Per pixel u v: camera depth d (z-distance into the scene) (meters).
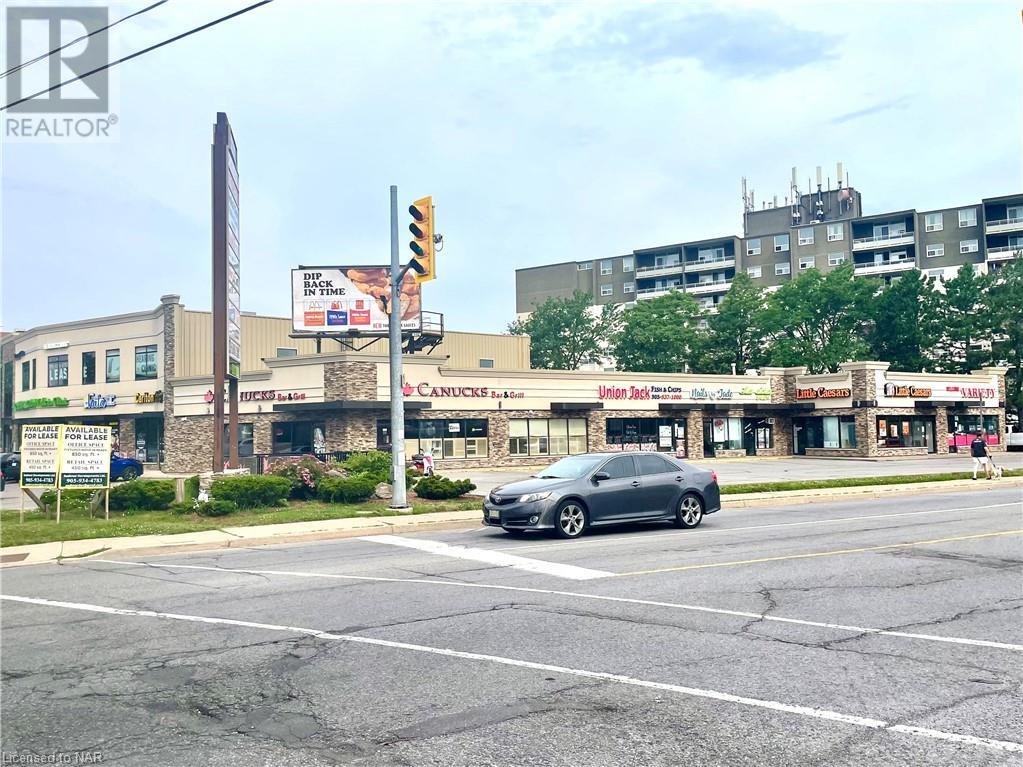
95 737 5.51
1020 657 7.17
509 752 5.16
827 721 5.65
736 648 7.49
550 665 6.99
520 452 45.00
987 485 29.02
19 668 7.14
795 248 95.94
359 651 7.50
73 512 19.83
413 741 5.36
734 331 68.88
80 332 50.78
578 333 79.25
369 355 40.03
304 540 16.58
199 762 5.08
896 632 8.05
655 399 50.44
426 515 19.42
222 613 9.26
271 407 41.66
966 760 5.00
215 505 19.02
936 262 89.81
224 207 21.94
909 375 55.28
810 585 10.44
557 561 12.62
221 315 21.61
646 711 5.87
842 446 54.47
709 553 13.22
